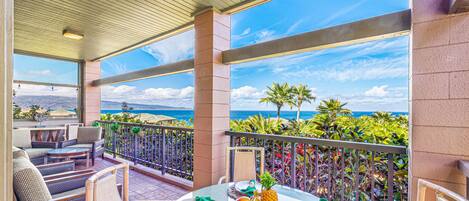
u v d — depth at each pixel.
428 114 1.75
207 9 3.26
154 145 4.48
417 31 1.81
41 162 4.08
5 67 0.46
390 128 3.57
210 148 3.24
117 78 5.71
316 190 2.66
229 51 3.29
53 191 2.15
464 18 1.64
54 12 3.38
